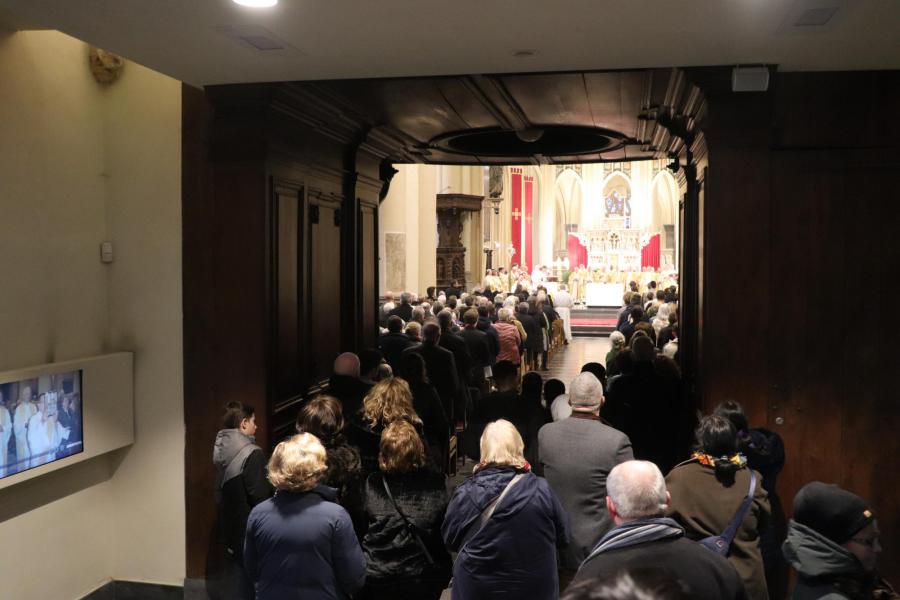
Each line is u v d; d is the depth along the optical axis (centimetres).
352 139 688
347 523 333
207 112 533
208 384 552
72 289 530
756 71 465
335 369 536
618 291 3131
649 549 241
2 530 476
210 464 552
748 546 325
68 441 506
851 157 487
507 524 335
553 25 397
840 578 221
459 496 345
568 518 365
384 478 402
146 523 567
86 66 543
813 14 377
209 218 548
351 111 631
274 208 546
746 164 490
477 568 336
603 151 875
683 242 723
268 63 472
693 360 639
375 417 453
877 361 486
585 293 3272
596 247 3597
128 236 561
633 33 412
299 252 593
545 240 3619
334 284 675
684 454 555
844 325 488
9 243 474
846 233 488
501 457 348
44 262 504
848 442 489
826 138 488
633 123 709
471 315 898
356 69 491
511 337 1083
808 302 491
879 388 486
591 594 131
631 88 558
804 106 489
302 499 333
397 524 396
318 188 634
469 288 2245
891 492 484
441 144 818
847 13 375
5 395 459
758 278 491
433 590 398
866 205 486
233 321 538
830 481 490
